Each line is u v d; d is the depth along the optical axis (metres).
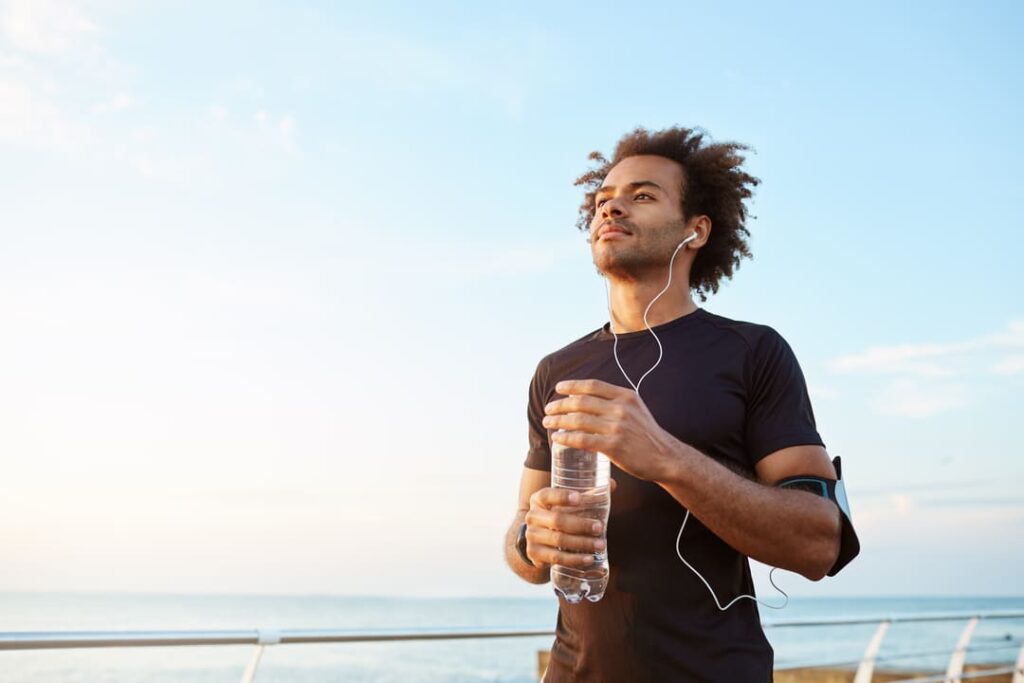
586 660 1.52
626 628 1.48
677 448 1.36
